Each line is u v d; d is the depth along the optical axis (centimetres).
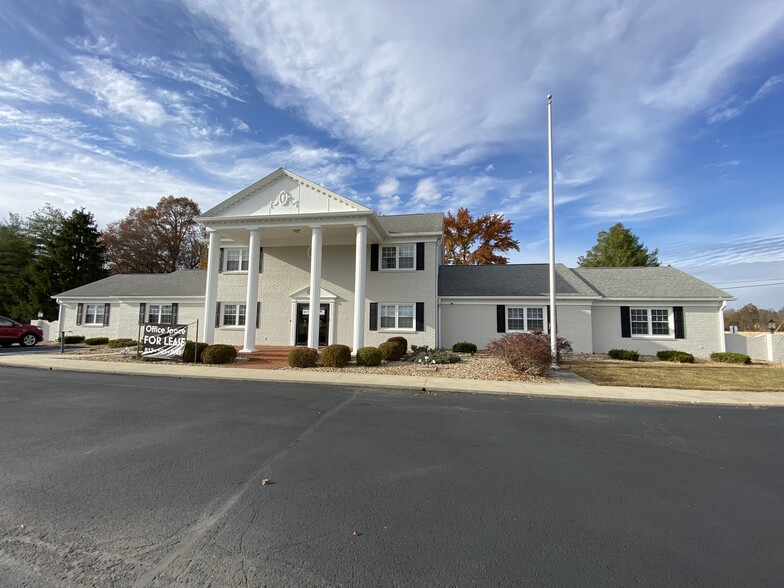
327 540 330
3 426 667
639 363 1706
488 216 3675
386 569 292
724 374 1404
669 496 435
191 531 340
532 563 304
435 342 1989
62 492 414
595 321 2084
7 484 432
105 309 2722
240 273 2200
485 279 2253
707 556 319
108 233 4503
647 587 277
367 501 406
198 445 576
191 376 1260
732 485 469
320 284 1952
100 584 269
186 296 2473
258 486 437
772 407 943
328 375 1294
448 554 313
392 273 2055
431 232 2014
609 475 493
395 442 607
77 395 938
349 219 1753
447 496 422
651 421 784
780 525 374
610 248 4028
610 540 341
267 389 1062
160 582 272
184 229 4825
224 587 268
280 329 2134
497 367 1449
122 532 337
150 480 448
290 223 1798
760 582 286
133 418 729
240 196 1845
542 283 2156
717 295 1966
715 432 711
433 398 976
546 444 616
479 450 578
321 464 507
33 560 295
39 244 4306
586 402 971
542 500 418
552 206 1514
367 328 2048
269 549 316
